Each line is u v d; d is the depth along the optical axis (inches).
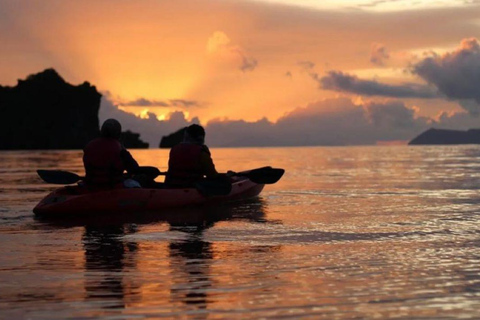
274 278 187.6
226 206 405.7
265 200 450.0
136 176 417.1
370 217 342.6
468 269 199.9
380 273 194.2
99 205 360.5
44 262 214.2
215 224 316.2
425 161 1381.6
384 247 243.8
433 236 272.1
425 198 461.1
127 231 292.0
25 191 532.4
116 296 166.7
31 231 294.2
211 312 151.8
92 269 201.8
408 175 788.0
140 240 264.4
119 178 373.1
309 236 273.4
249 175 428.8
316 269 200.7
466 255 225.0
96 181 369.4
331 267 203.8
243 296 166.2
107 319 146.6
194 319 146.3
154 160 1457.9
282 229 296.0
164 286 177.9
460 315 148.6
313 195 493.4
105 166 368.5
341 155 2114.9
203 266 205.9
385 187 576.4
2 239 269.0
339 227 301.9
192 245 249.6
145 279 186.7
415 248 240.7
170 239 266.5
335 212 369.1
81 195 355.6
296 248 241.4
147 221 329.7
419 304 158.1
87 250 239.1
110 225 314.3
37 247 247.0
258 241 259.9
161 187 418.6
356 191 531.2
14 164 1227.2
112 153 369.7
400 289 173.3
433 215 350.6
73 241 262.7
